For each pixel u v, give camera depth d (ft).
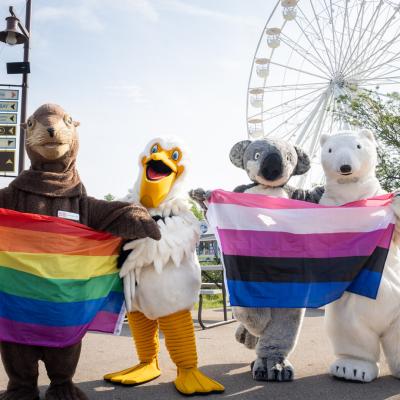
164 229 12.39
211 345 18.21
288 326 13.32
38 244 10.67
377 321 12.80
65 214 11.00
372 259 12.96
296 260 13.01
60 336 10.52
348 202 14.19
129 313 13.44
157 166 13.17
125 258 12.09
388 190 54.95
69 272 10.75
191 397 11.53
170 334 12.38
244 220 13.24
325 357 15.89
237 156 15.55
